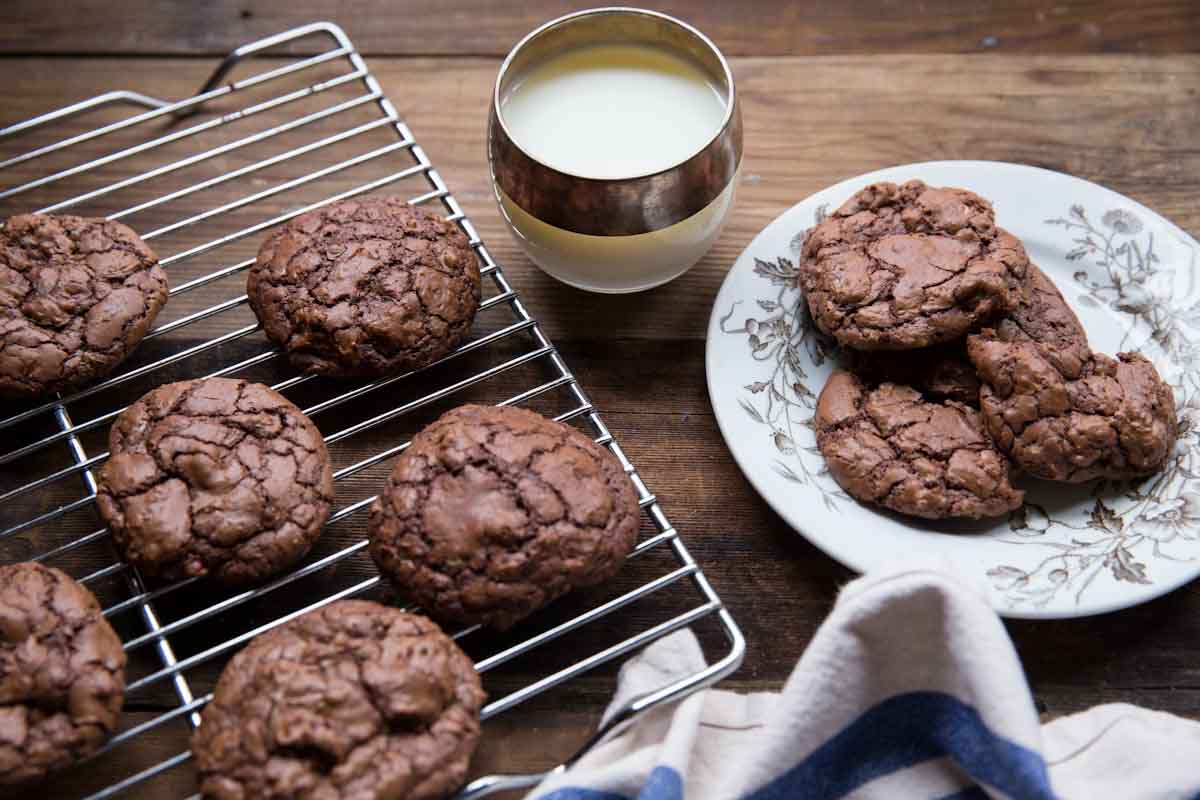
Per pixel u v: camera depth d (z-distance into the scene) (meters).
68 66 0.73
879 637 0.56
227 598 0.60
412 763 0.53
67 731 0.54
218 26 0.74
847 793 0.57
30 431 0.64
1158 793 0.55
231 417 0.59
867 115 0.73
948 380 0.62
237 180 0.71
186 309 0.67
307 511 0.58
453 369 0.65
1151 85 0.73
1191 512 0.60
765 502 0.63
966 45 0.74
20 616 0.55
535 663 0.60
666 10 0.75
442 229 0.64
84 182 0.70
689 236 0.63
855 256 0.63
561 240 0.63
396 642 0.54
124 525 0.57
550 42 0.64
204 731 0.54
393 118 0.68
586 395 0.66
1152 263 0.66
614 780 0.55
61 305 0.61
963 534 0.60
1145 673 0.60
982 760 0.55
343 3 0.75
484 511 0.56
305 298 0.62
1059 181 0.67
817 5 0.76
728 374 0.63
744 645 0.56
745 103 0.73
